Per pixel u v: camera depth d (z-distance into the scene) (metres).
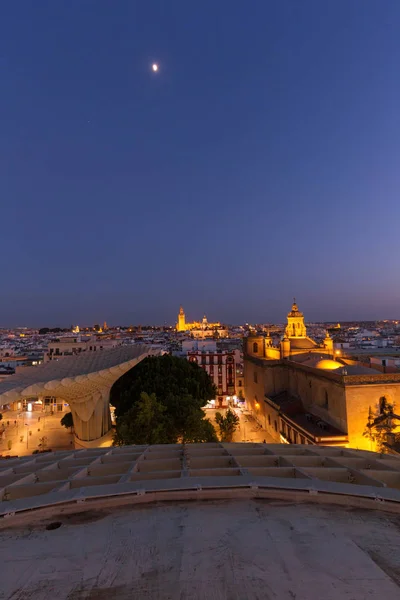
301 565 8.70
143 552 9.36
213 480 13.41
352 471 16.66
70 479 16.23
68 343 111.25
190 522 11.05
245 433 62.97
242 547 9.54
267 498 12.78
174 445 23.92
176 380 53.81
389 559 8.98
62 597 7.62
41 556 9.28
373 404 40.81
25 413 88.25
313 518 11.29
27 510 11.52
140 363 59.50
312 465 19.09
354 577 8.23
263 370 65.50
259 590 7.74
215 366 92.12
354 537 10.10
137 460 19.69
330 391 44.72
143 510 11.95
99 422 51.03
